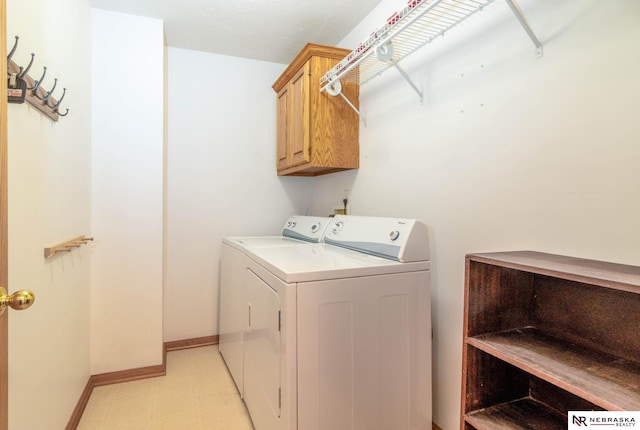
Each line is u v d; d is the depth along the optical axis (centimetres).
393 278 138
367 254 164
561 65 110
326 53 221
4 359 72
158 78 223
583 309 99
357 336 131
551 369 84
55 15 145
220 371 230
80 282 186
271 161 295
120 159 216
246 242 220
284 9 212
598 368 84
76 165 177
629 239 93
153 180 224
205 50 269
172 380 218
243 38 250
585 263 92
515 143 125
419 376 143
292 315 121
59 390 150
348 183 246
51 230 139
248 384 177
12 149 107
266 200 294
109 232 215
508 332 110
